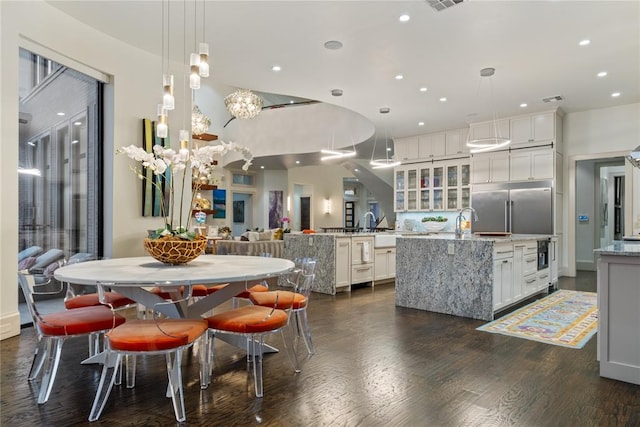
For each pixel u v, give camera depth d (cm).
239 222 1398
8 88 336
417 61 473
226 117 1237
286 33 409
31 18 354
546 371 275
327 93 591
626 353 258
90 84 440
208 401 227
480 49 439
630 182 651
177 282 206
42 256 398
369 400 228
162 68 496
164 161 289
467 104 640
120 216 449
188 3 357
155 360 295
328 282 570
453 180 804
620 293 261
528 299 523
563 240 718
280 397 232
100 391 206
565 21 377
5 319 331
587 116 686
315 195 1516
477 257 426
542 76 519
